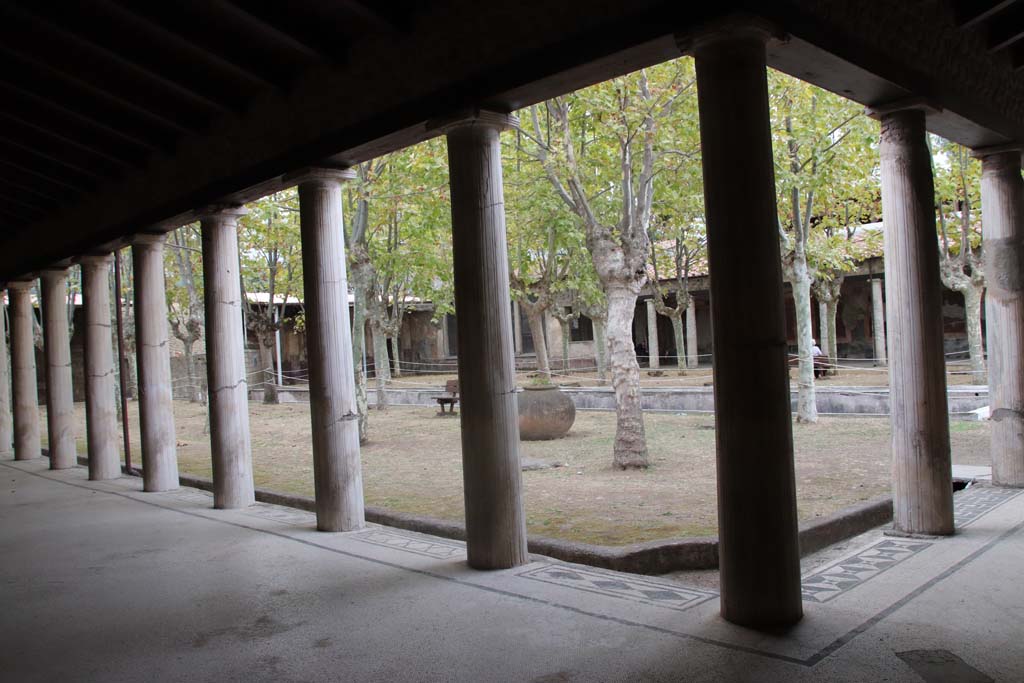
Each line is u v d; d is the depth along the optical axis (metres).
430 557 6.35
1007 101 7.02
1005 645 4.04
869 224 27.61
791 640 4.17
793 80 13.32
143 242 9.84
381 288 26.34
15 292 14.16
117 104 7.71
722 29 4.22
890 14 5.34
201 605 5.33
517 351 38.56
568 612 4.83
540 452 13.11
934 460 6.23
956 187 19.02
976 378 19.25
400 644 4.43
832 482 9.26
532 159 16.28
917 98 5.77
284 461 13.17
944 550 5.80
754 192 4.34
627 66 4.87
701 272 29.88
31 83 7.06
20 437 14.37
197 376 31.98
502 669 4.01
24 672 4.27
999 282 7.85
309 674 4.08
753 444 4.36
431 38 5.65
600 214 17.47
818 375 24.19
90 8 5.91
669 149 12.96
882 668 3.79
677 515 7.87
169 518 8.47
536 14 5.01
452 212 5.91
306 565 6.25
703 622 4.53
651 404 18.84
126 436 12.02
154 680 4.10
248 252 27.38
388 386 27.75
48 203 11.18
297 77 6.81
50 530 8.09
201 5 5.79
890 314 6.35
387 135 6.12
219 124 7.78
